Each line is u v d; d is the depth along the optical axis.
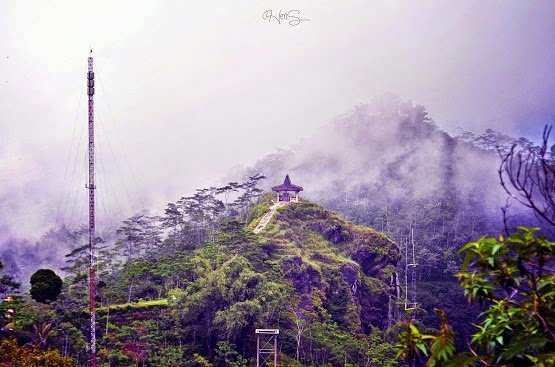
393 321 134.88
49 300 101.06
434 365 13.41
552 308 12.48
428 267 160.12
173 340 104.56
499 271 13.09
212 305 105.12
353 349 109.00
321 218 147.50
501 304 13.18
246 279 106.31
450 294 146.38
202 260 117.50
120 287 118.31
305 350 105.88
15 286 108.88
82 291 109.31
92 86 85.44
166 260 126.19
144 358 99.06
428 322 136.12
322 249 138.88
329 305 125.38
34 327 92.69
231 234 125.50
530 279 12.98
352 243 144.25
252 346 102.19
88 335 100.75
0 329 91.38
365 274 141.62
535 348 11.92
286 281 117.38
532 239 12.75
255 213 149.75
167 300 110.06
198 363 99.75
